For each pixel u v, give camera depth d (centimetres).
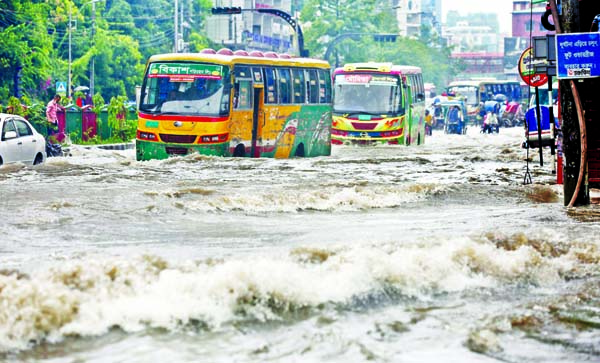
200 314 1324
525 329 1322
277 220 2388
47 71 11862
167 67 5169
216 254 1731
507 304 1455
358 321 1335
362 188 3000
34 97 12275
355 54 18575
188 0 16688
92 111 7938
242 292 1377
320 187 3219
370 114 7056
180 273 1430
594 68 2534
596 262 1748
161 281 1393
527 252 1711
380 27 19450
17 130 4366
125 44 14288
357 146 7062
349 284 1462
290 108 5866
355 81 7131
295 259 1570
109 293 1352
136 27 15888
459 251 1638
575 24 2586
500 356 1208
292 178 3691
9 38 11269
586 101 2834
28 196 2808
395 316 1362
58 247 1888
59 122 7369
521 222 2316
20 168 3931
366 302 1420
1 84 11688
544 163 4550
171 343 1223
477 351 1223
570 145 2662
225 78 5159
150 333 1258
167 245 1911
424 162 4656
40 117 6919
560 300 1477
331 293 1430
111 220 2309
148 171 3941
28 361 1153
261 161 4653
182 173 3881
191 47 16350
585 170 2650
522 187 3216
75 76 13500
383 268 1518
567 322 1357
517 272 1628
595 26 2730
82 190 3016
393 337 1270
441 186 3098
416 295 1481
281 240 1988
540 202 2838
